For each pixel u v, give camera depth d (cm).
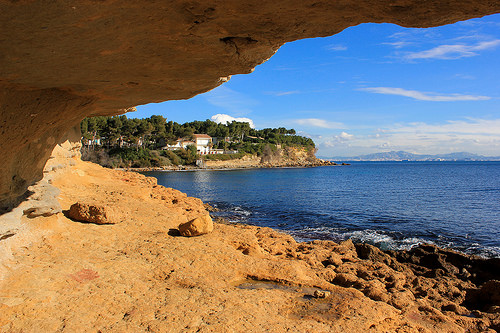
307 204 3288
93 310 555
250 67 545
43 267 682
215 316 565
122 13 344
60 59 438
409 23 396
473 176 8738
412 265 1248
